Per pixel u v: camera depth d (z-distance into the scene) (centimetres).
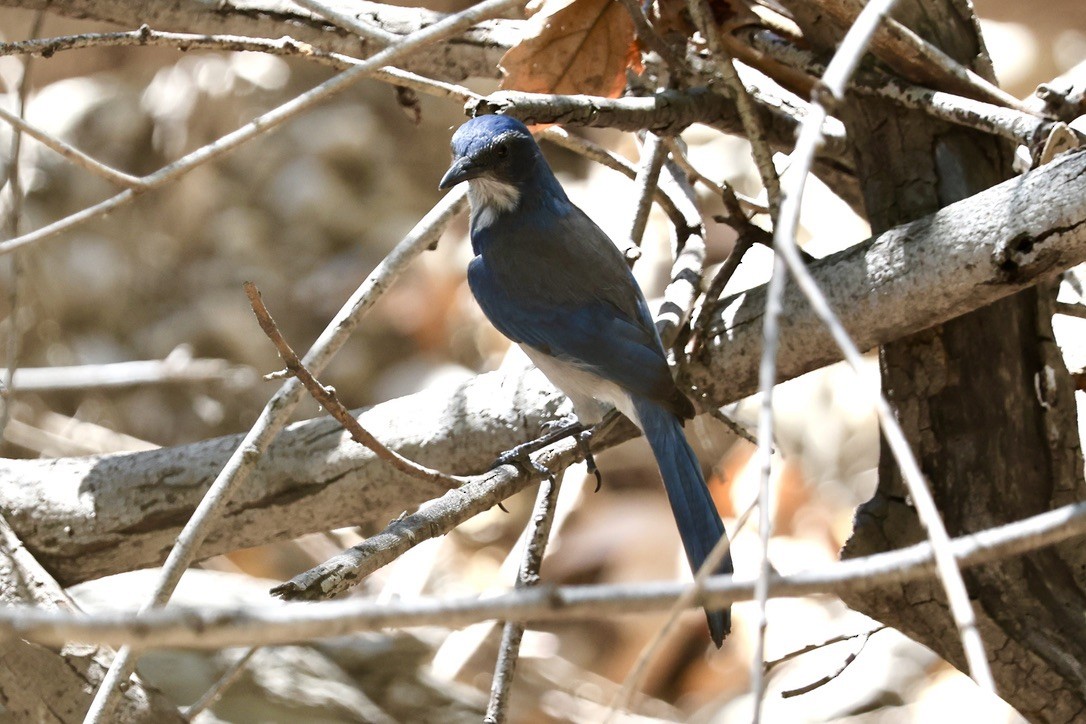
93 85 1888
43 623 344
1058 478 755
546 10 805
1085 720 718
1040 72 1571
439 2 1614
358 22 795
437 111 1912
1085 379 855
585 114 769
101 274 1731
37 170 1772
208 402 1680
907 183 774
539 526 773
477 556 1509
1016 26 1612
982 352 739
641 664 422
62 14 951
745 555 1384
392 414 851
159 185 679
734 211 811
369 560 627
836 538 1395
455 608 380
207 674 1082
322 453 841
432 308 1758
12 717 817
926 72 752
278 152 1847
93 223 1764
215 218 1798
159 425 1666
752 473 1427
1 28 1825
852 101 785
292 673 1119
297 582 600
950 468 749
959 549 399
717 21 834
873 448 1460
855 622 1184
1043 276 669
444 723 1162
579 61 826
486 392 849
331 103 1906
